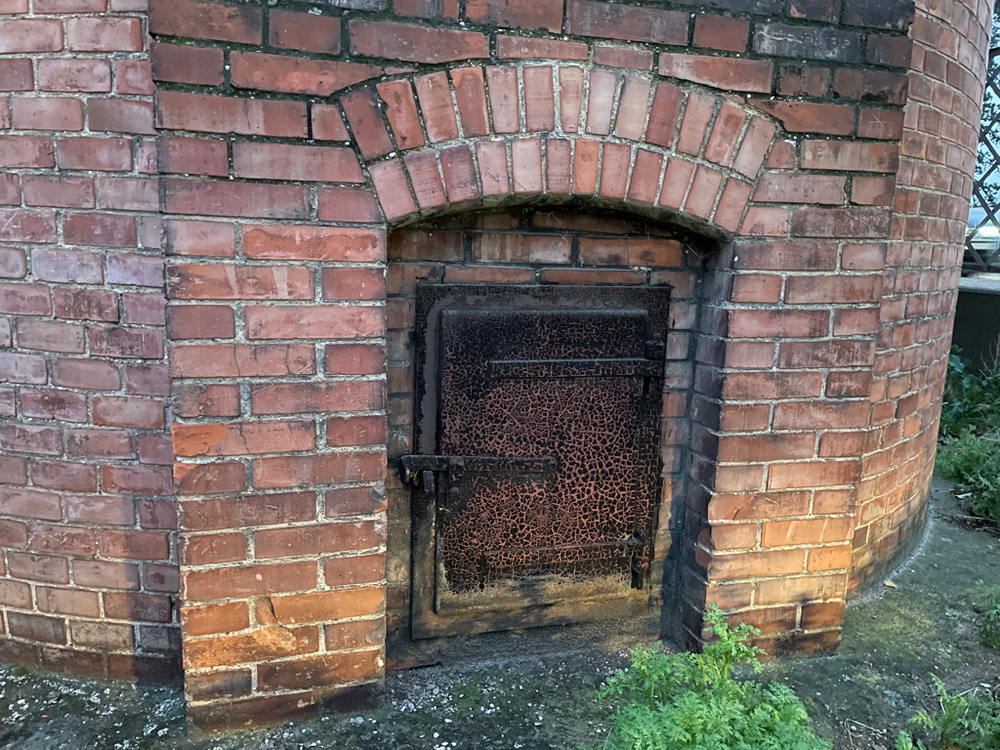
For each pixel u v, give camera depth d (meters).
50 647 2.22
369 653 2.04
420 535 2.19
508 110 1.87
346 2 1.72
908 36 2.12
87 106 1.90
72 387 2.04
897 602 2.85
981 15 2.93
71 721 2.02
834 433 2.28
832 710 2.16
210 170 1.71
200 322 1.76
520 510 2.23
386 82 1.78
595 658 2.38
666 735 1.57
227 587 1.89
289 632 1.96
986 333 6.56
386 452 1.98
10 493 2.12
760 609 2.34
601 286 2.21
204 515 1.84
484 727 2.03
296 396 1.86
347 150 1.79
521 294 2.15
